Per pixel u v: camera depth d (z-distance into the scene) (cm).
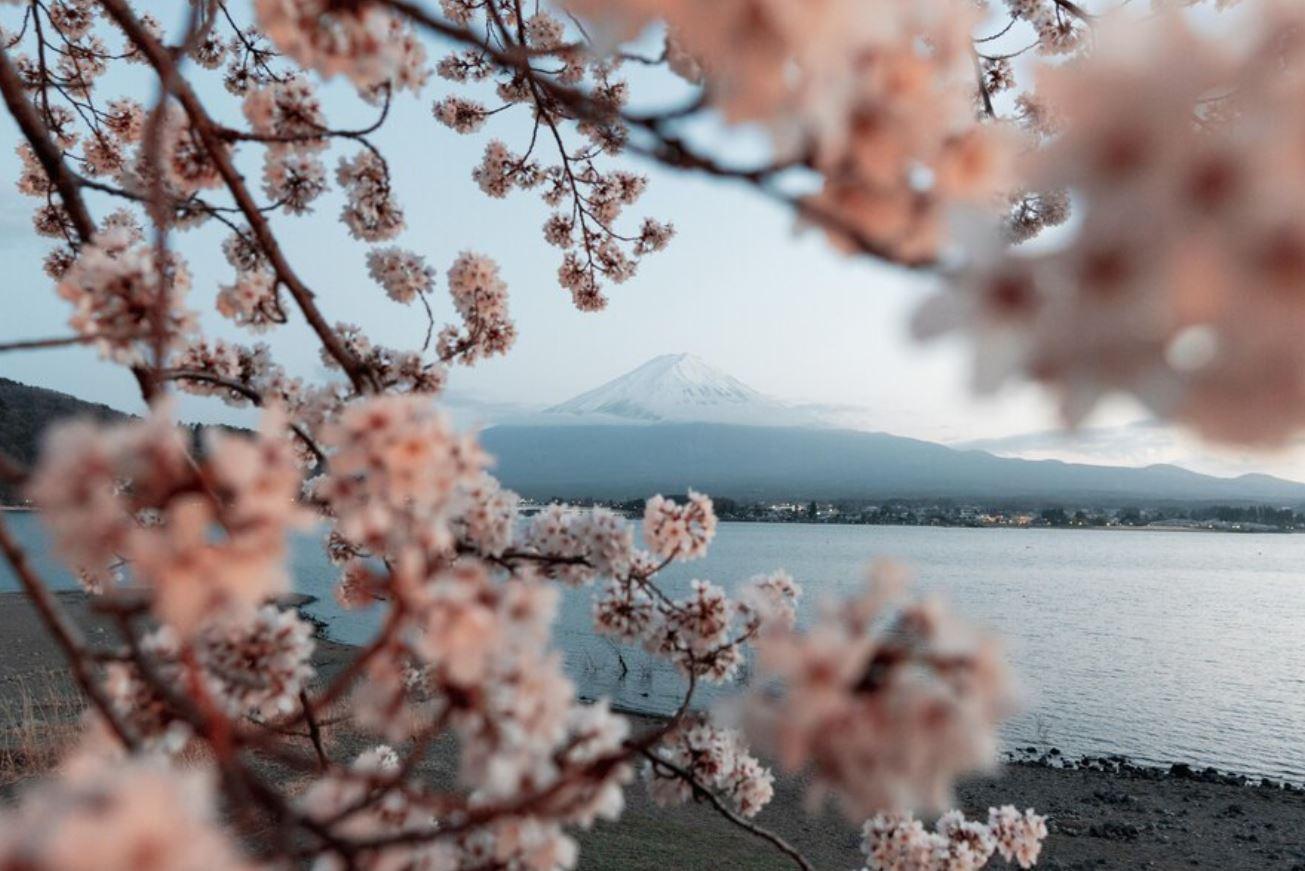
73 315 189
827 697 97
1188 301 62
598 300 700
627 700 2920
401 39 200
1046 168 65
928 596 104
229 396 348
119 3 191
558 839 179
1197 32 62
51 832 81
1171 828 1733
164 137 260
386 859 165
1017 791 1992
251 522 121
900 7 86
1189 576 10912
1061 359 65
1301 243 60
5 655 2372
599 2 86
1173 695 3578
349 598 395
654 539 344
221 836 92
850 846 1252
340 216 328
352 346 363
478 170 709
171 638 186
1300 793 2084
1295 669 4234
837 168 88
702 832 1130
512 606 148
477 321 378
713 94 90
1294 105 61
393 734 168
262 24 167
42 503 118
